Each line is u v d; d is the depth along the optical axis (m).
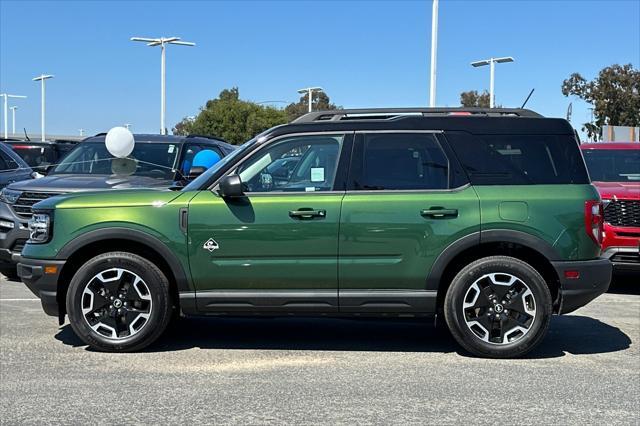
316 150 5.60
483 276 5.40
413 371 5.21
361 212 5.37
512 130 5.56
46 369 5.18
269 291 5.46
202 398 4.57
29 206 8.23
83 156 9.65
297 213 5.37
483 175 5.48
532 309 5.41
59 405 4.43
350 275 5.41
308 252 5.39
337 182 5.48
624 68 48.53
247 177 5.55
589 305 7.95
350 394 4.67
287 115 58.03
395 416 4.26
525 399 4.59
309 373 5.15
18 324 6.57
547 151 5.53
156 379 4.97
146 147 9.70
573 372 5.21
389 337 6.30
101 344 5.56
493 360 5.51
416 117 5.62
